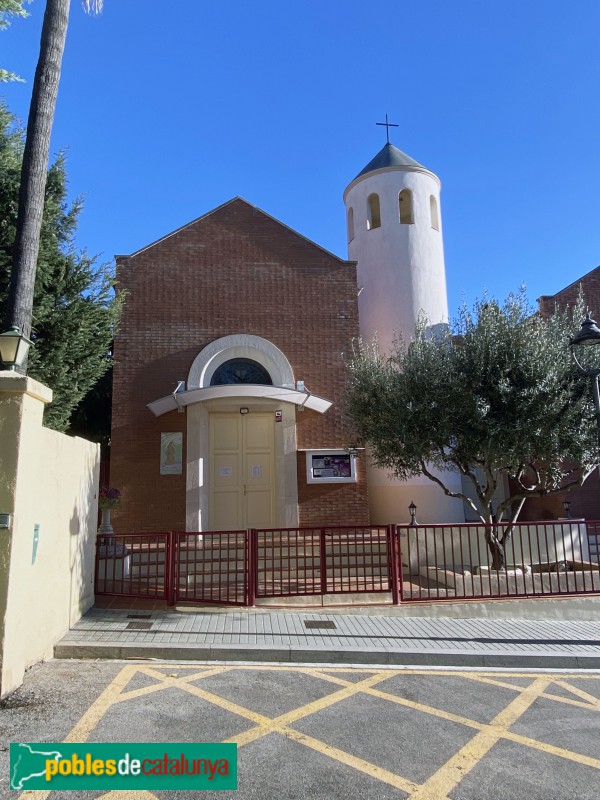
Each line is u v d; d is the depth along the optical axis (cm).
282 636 702
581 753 427
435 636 723
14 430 534
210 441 1228
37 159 757
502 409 907
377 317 1475
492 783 381
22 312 721
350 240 1631
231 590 927
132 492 1173
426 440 950
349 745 434
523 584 877
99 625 726
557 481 980
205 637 688
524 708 516
